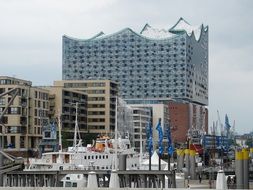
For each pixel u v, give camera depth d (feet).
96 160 358.84
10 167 260.83
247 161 277.23
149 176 254.27
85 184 284.00
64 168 336.29
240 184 275.18
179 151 500.33
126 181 253.65
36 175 269.03
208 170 458.09
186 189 162.61
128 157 401.08
